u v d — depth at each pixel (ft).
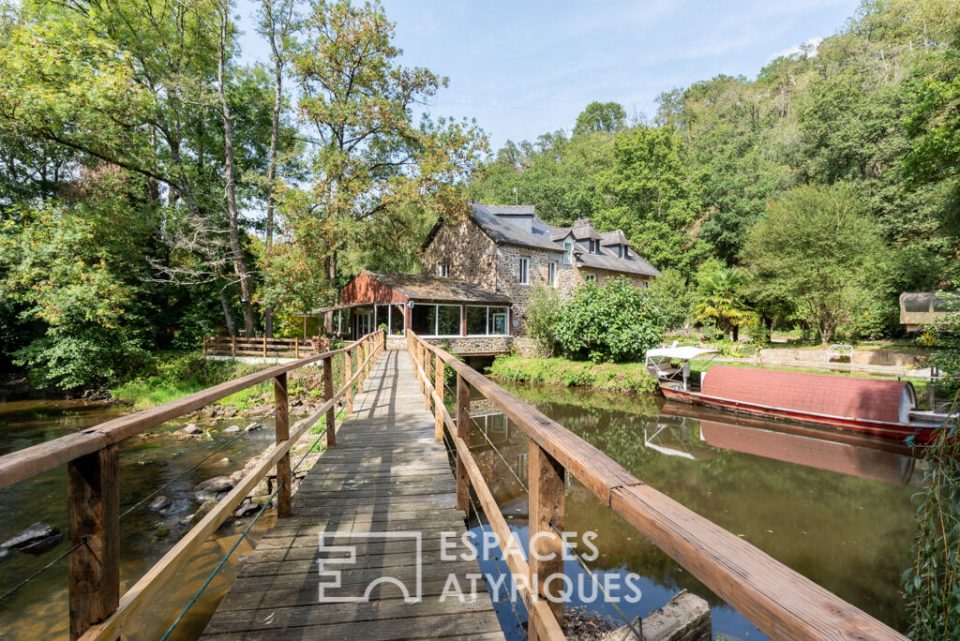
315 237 67.36
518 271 84.12
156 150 69.21
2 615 15.02
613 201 138.21
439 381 17.56
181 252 70.95
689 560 2.19
